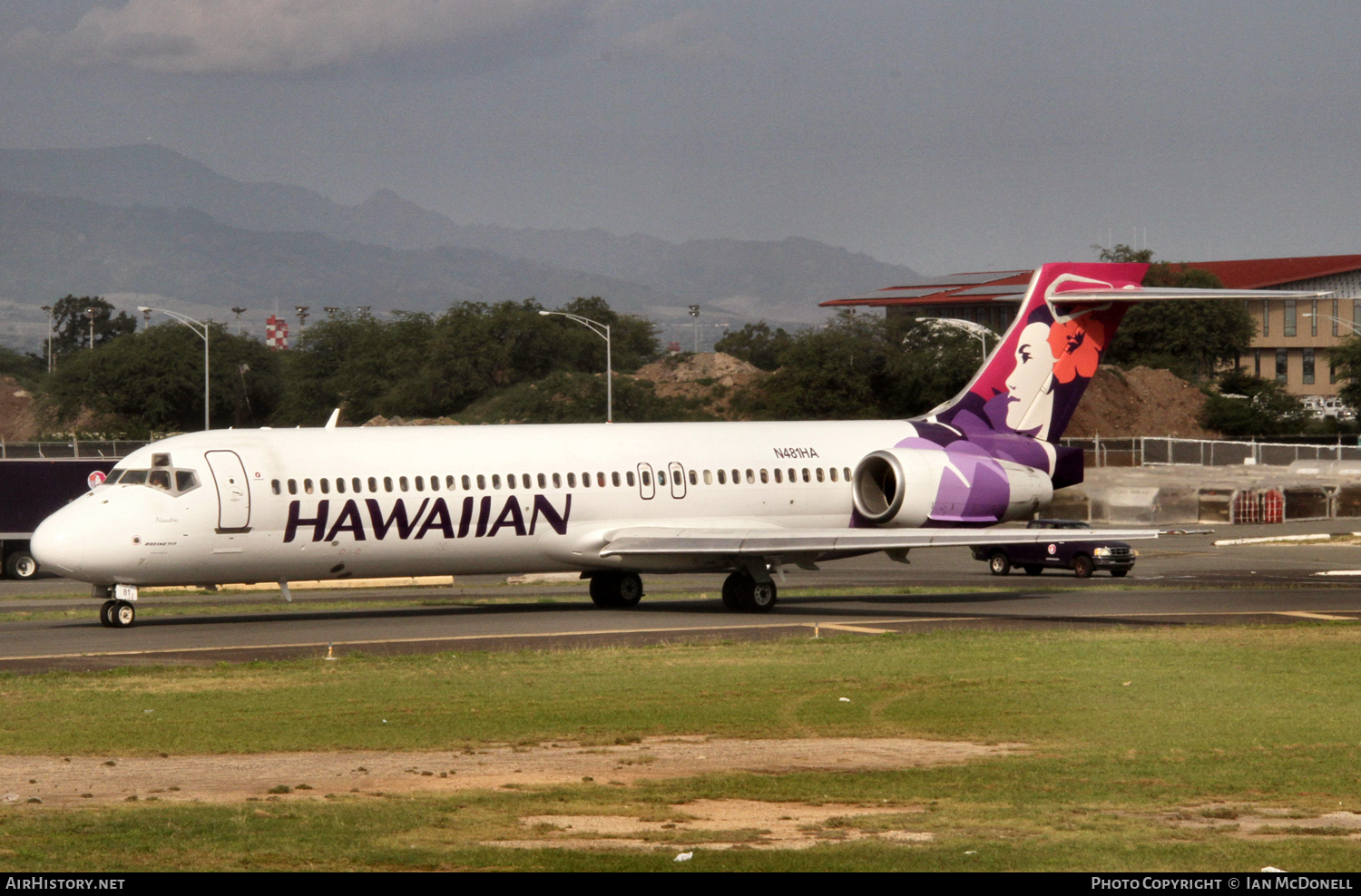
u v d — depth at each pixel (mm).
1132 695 83688
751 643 108188
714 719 75688
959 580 186500
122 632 119875
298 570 129250
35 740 70125
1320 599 149250
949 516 149500
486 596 164750
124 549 121188
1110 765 64125
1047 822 52719
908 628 121188
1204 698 82438
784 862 46219
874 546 133250
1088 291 156500
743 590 139625
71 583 195250
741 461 147000
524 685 87250
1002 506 152250
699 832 50938
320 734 71625
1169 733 72188
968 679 89188
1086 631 116562
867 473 151875
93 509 122312
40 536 121688
